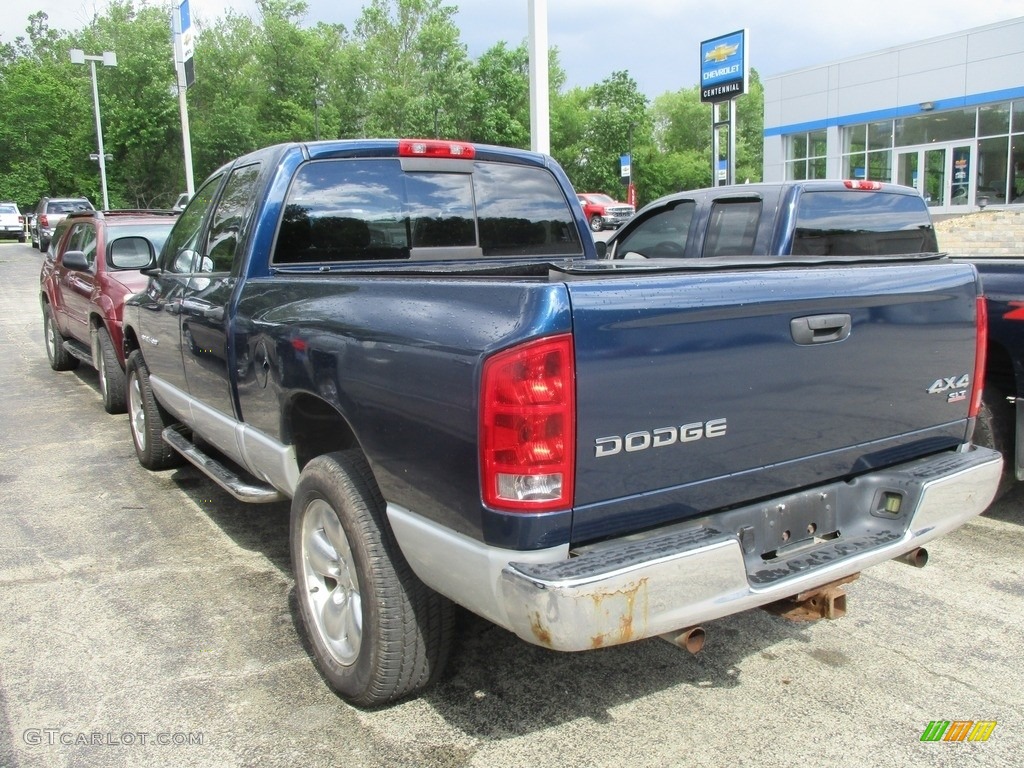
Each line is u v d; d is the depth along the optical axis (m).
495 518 2.26
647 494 2.39
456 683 3.23
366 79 69.38
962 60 24.06
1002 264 4.54
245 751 2.82
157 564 4.42
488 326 2.28
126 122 55.72
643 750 2.80
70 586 4.15
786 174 30.34
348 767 2.73
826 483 2.90
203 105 62.41
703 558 2.33
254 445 3.69
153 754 2.80
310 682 3.25
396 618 2.81
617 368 2.27
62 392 9.08
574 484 2.24
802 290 2.62
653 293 2.32
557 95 72.88
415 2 71.88
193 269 4.63
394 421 2.60
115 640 3.60
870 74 26.61
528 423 2.17
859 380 2.84
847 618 3.75
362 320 2.79
